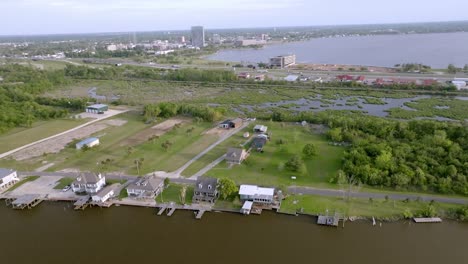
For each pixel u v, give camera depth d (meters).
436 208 92.25
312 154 123.81
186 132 157.12
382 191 101.56
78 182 104.88
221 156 129.25
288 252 79.38
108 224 91.69
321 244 81.81
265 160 124.50
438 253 78.06
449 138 129.00
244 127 162.50
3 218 95.50
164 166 122.06
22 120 172.00
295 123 166.88
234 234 86.38
